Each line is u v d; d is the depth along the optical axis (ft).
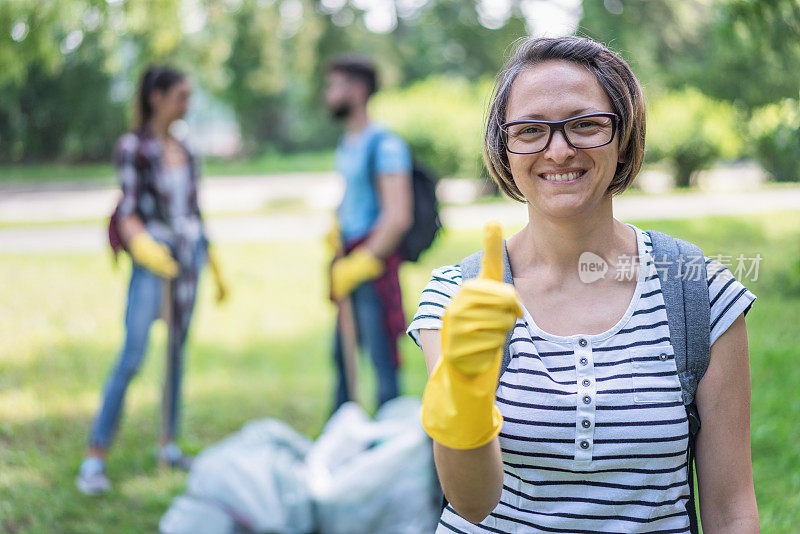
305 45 74.69
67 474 12.12
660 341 4.40
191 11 18.30
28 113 19.20
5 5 13.80
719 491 4.47
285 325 23.11
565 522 4.38
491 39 90.74
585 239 4.53
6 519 10.64
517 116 4.46
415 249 12.98
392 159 12.69
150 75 12.54
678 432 4.32
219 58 27.66
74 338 20.26
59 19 14.70
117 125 21.20
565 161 4.37
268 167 96.48
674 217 19.06
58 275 28.60
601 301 4.50
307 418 15.37
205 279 29.32
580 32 5.12
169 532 9.48
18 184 52.19
